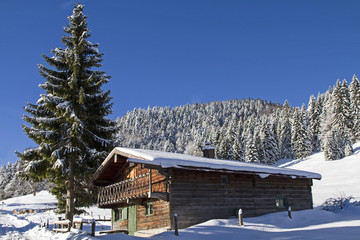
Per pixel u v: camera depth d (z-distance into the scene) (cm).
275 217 1730
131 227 1989
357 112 7156
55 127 1939
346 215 1909
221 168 1650
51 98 1898
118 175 2156
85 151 1973
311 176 2162
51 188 2130
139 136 16662
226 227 1470
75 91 1992
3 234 1686
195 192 1648
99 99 2030
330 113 7762
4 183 10288
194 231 1372
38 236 1539
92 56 2139
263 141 8112
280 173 1955
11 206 5562
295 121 8000
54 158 1798
